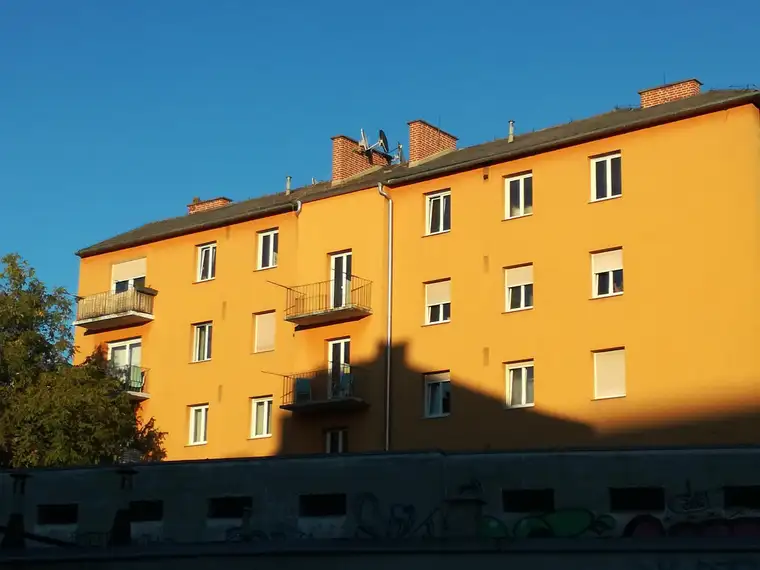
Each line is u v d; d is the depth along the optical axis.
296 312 42.72
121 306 47.22
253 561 29.94
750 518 26.61
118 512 32.97
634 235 36.62
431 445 38.94
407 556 28.12
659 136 36.78
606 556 26.22
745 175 35.03
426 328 40.09
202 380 45.47
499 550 27.19
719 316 34.62
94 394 42.09
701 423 34.22
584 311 37.03
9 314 43.91
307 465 31.16
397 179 41.69
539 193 38.81
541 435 36.91
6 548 33.31
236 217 45.72
